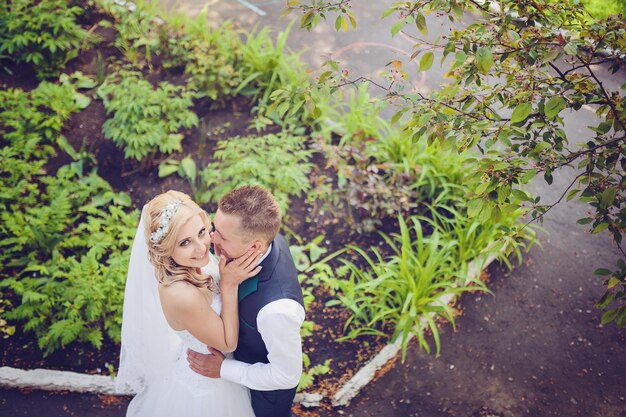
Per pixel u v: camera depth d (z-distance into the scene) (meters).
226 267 3.05
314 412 4.68
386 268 5.25
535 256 5.95
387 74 3.69
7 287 5.30
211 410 3.51
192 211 2.93
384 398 4.80
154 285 3.37
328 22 8.88
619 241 3.19
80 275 5.18
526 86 3.31
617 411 4.81
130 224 5.75
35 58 7.20
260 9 9.18
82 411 4.56
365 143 6.46
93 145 6.60
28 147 6.22
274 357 3.13
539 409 4.80
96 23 8.06
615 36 3.36
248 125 7.00
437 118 3.36
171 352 3.62
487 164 3.25
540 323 5.43
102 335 5.04
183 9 9.00
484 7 3.47
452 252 5.64
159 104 6.75
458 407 4.78
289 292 3.11
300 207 6.22
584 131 7.17
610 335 5.36
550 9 3.51
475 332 5.32
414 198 6.28
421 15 3.27
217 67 7.22
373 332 5.14
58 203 5.67
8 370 4.68
